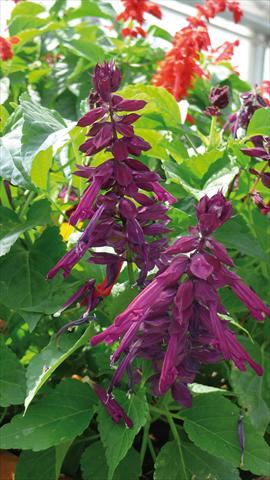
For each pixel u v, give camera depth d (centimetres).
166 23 448
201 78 205
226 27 509
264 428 105
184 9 441
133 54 213
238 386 107
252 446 97
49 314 107
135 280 97
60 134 99
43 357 94
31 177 106
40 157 106
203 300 72
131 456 101
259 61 543
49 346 96
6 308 115
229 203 71
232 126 132
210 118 180
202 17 171
